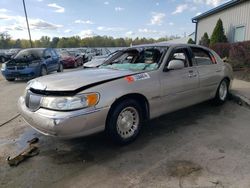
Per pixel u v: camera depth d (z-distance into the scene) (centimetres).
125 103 362
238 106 580
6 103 685
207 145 370
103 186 276
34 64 1133
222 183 273
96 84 340
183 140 391
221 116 507
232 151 348
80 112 316
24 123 498
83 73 405
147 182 280
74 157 346
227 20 1547
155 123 472
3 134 442
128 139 375
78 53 2312
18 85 1029
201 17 1920
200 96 499
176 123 470
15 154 362
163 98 413
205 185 271
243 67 935
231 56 999
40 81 374
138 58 468
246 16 1349
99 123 336
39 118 328
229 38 1526
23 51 1230
